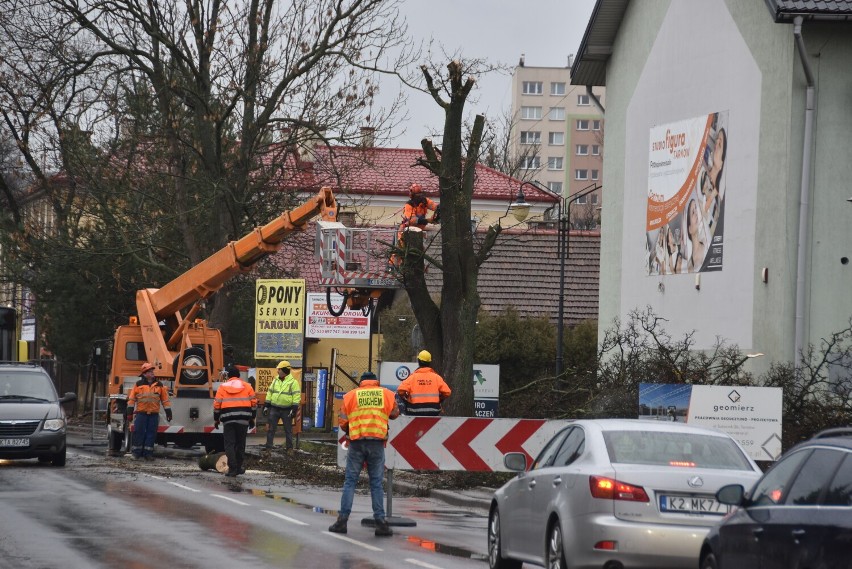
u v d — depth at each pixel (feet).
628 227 229.66
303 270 338.75
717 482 75.72
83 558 89.15
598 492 75.72
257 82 251.60
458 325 173.37
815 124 170.81
